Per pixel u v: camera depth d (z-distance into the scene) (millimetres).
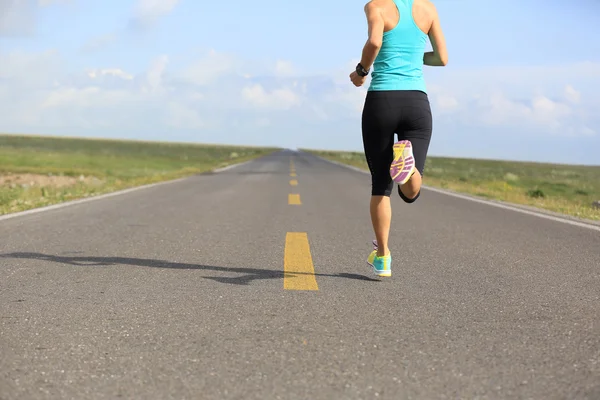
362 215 8945
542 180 33938
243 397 2170
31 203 10594
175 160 47906
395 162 3771
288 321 3236
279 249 5777
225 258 5266
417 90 3973
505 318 3352
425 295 3910
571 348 2793
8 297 3732
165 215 8719
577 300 3811
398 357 2641
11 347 2748
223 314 3373
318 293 3936
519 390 2250
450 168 50344
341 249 5836
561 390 2250
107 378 2361
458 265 5062
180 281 4281
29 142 105312
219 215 8766
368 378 2371
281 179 19625
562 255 5621
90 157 45344
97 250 5617
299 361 2576
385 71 3979
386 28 3934
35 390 2230
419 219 8633
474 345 2830
